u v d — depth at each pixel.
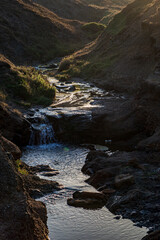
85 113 15.98
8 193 5.67
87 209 8.28
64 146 14.76
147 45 23.50
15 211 5.43
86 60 30.41
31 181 9.46
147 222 7.39
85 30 51.41
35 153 13.58
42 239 5.95
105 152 13.49
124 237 6.93
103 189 9.37
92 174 10.69
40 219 6.55
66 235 7.05
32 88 19.42
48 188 9.39
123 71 23.38
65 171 11.25
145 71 21.36
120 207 8.18
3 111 14.00
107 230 7.24
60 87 22.88
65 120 15.72
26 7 48.94
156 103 14.91
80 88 22.78
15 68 21.02
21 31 42.56
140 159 11.28
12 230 5.20
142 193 8.47
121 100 18.67
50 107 17.62
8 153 6.54
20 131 14.52
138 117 15.10
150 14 27.36
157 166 10.48
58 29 47.56
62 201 8.73
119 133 15.08
